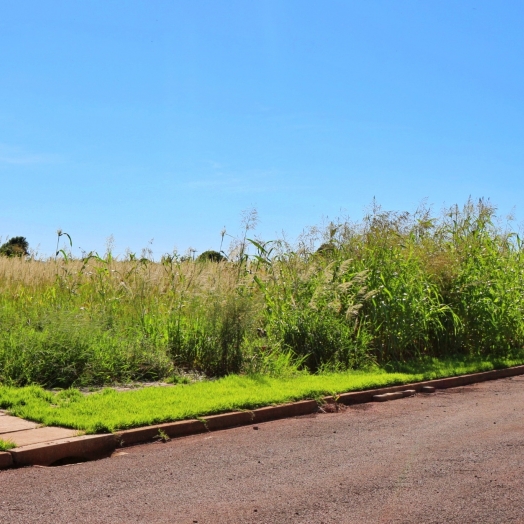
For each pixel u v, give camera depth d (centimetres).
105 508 591
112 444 827
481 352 1873
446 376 1480
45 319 1366
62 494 632
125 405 995
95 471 718
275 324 1555
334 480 682
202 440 883
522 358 1841
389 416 1066
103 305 1592
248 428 966
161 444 857
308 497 626
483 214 2030
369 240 1777
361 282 1647
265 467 736
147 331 1473
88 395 1079
